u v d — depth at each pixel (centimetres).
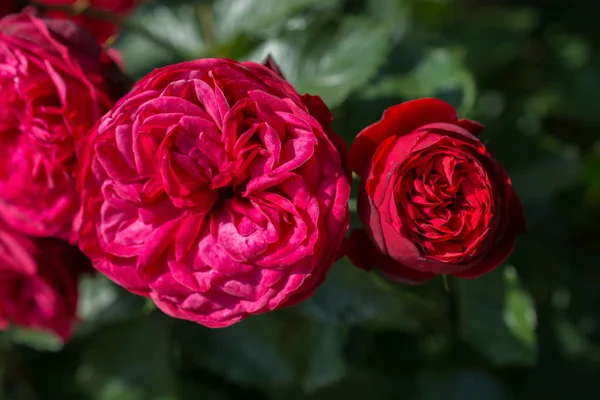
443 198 34
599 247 52
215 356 45
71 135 36
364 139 34
